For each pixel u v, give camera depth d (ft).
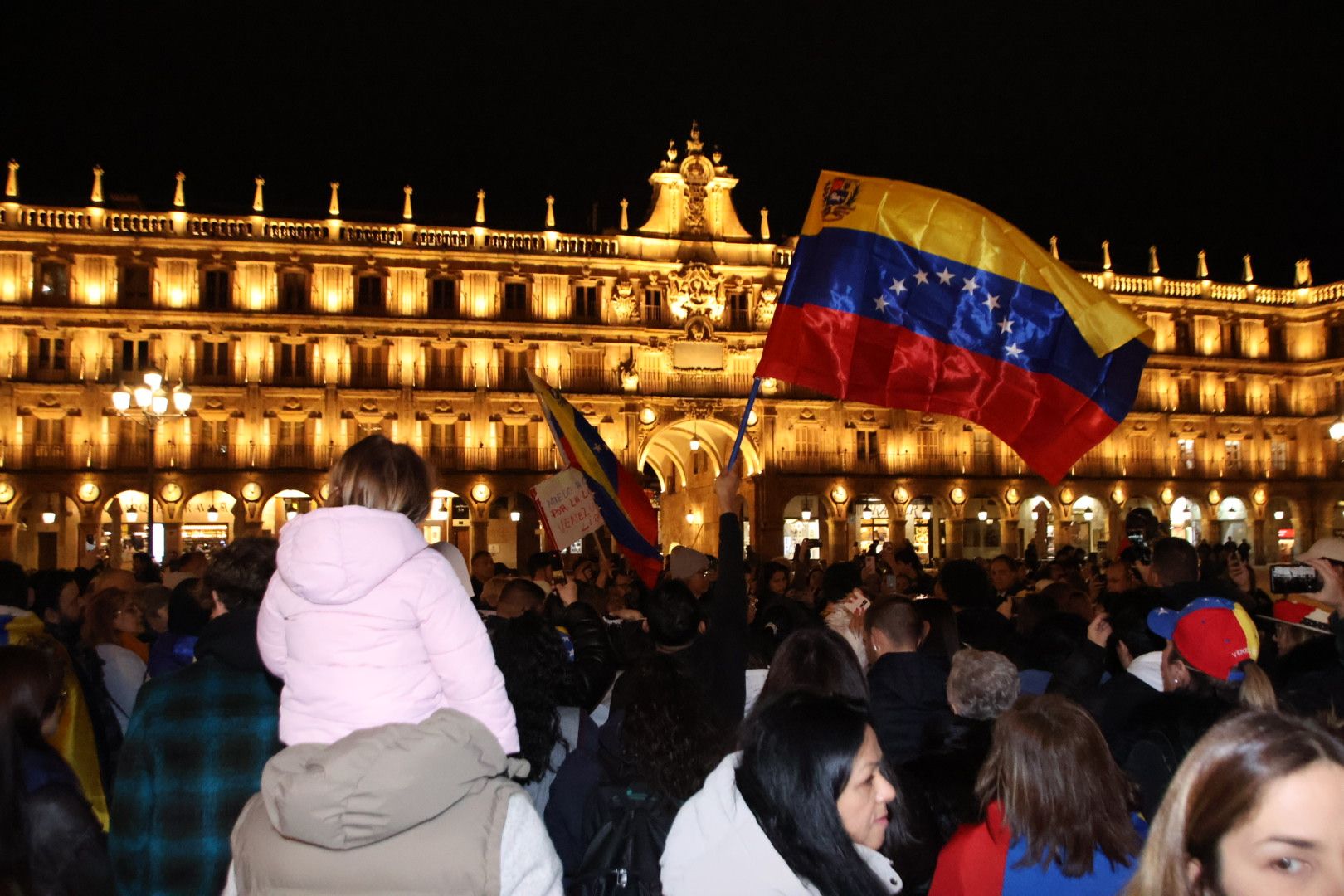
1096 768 17.69
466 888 14.61
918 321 35.55
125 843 20.88
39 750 18.30
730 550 28.89
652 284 212.43
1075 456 34.73
